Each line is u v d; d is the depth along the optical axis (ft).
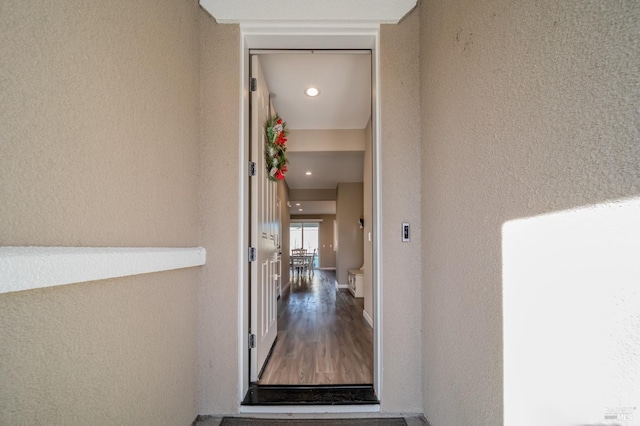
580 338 2.28
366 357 8.22
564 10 2.47
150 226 4.01
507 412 3.12
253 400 5.67
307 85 9.64
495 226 3.37
